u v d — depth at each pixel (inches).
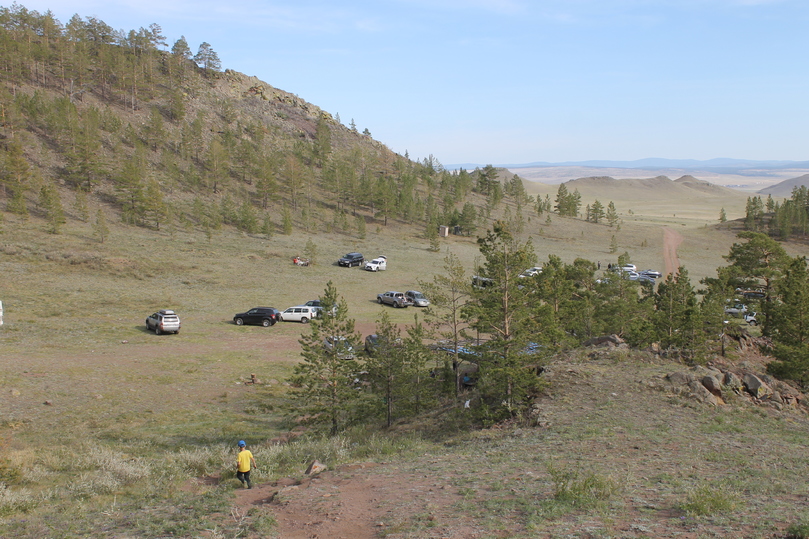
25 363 1142.3
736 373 892.0
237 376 1232.2
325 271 2768.2
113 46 5492.1
